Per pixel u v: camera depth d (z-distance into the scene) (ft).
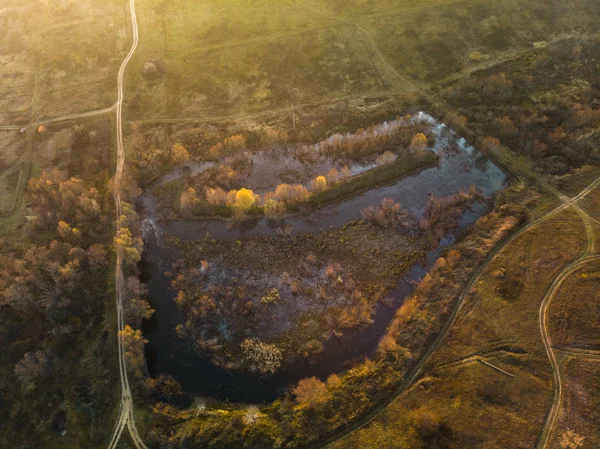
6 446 181.16
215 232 256.93
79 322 216.54
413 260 238.27
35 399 192.24
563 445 167.73
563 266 224.12
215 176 287.48
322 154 299.99
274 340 208.33
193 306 221.05
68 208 262.47
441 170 285.02
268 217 260.83
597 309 205.57
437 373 192.13
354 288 227.20
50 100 342.85
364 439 174.60
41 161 299.58
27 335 211.41
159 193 279.69
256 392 192.95
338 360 201.46
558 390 183.11
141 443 177.37
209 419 183.42
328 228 255.70
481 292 217.77
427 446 170.19
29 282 225.97
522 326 204.03
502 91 328.49
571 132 294.87
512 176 275.80
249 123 320.50
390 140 298.15
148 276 238.07
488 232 244.42
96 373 198.08
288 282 230.89
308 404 185.06
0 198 278.46
